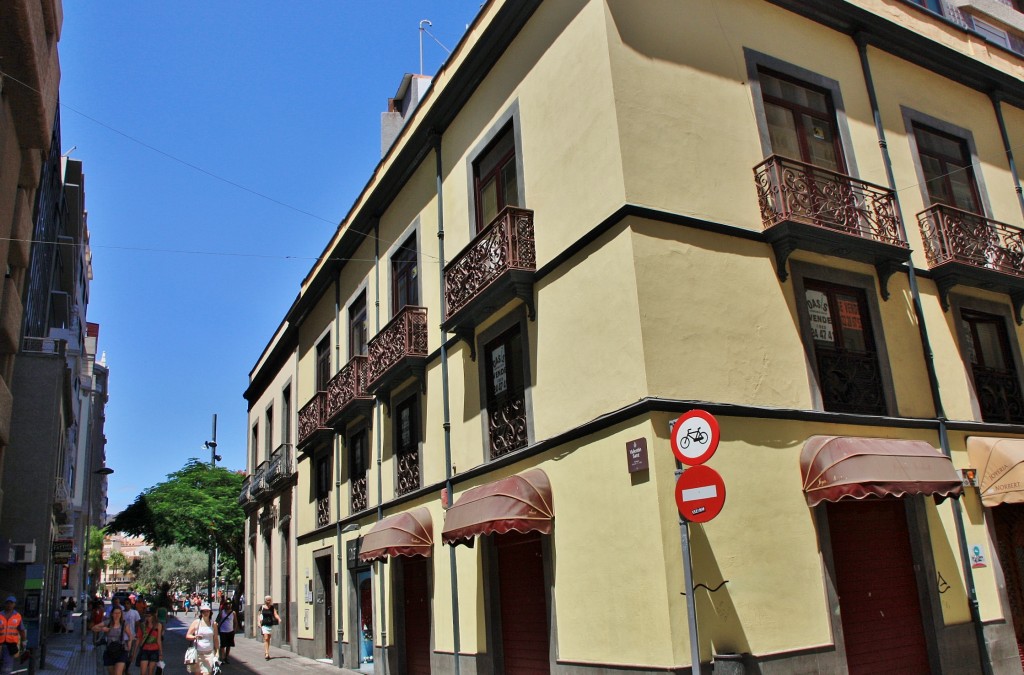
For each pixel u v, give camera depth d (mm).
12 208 13602
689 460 7559
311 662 19406
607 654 9094
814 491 9281
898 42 12766
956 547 10562
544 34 11586
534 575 11016
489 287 11578
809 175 10656
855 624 9406
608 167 9805
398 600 15148
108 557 114375
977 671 10086
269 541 26969
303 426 21781
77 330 37781
